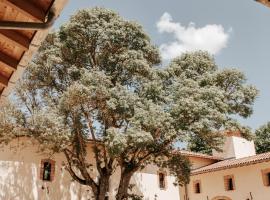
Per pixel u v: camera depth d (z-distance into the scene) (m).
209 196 29.97
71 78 21.14
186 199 31.83
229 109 20.81
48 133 17.05
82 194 23.06
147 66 20.23
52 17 3.51
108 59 21.20
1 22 3.38
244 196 27.03
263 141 45.38
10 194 20.22
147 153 21.41
